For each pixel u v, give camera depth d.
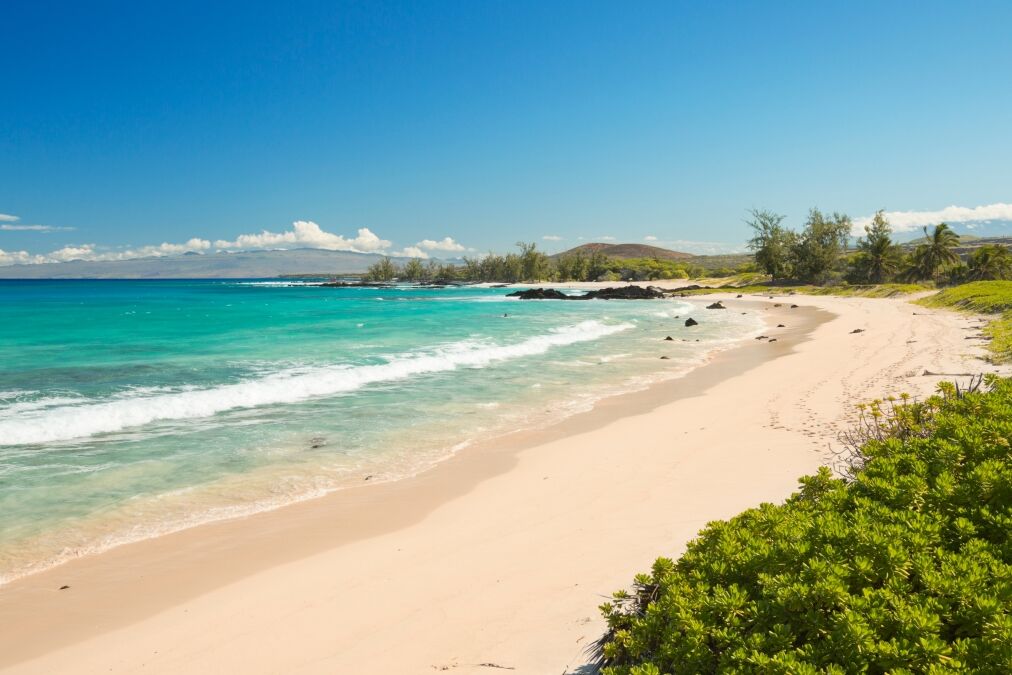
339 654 4.25
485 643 4.18
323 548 6.38
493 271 172.25
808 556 3.29
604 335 29.42
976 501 3.79
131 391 14.61
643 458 9.08
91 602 5.32
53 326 33.25
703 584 3.28
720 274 131.75
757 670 2.53
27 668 4.34
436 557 5.88
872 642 2.52
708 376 17.23
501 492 7.96
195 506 7.68
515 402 13.94
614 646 3.42
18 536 6.75
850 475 6.03
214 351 22.39
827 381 14.50
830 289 71.94
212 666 4.23
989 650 2.42
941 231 77.31
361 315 44.41
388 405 13.59
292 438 10.88
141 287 149.50
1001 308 28.75
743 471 7.89
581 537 6.07
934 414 6.47
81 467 9.16
